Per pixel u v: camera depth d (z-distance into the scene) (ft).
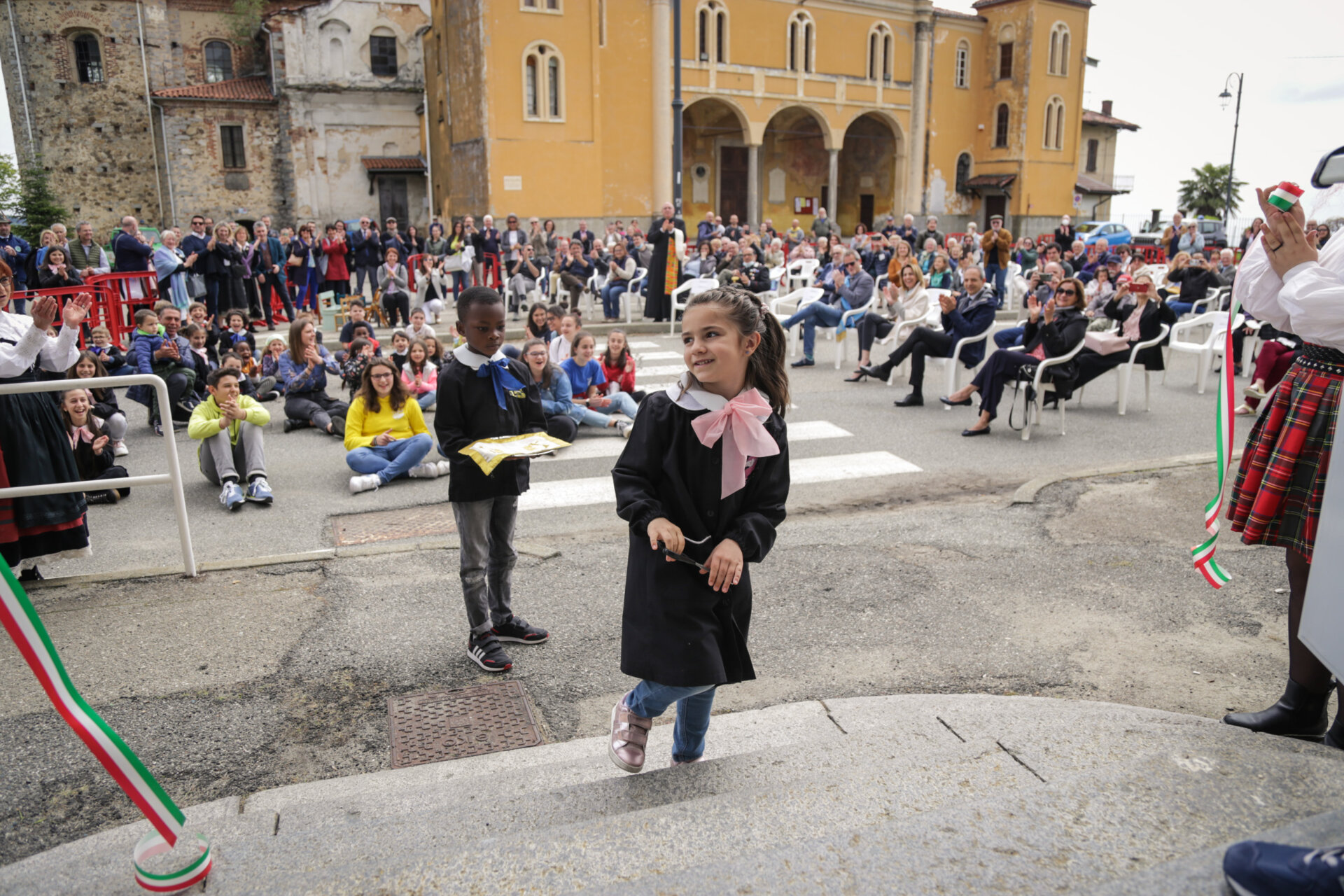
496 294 12.82
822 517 20.06
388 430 23.20
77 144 105.40
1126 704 11.59
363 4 102.06
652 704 8.30
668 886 5.89
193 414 21.33
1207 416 29.96
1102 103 165.89
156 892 6.66
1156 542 17.40
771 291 51.44
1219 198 188.24
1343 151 8.04
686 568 7.74
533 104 87.92
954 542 17.83
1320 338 7.91
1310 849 5.36
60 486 14.52
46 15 102.63
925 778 7.68
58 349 14.82
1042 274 54.54
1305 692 9.20
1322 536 6.65
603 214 93.20
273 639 13.78
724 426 7.41
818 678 12.56
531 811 7.93
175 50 110.52
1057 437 27.32
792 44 107.04
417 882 6.31
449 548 17.72
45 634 6.07
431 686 12.49
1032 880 5.82
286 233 56.39
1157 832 6.35
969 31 125.59
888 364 34.42
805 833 6.79
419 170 104.32
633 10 92.07
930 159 125.80
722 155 119.65
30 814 9.57
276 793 9.84
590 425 28.22
